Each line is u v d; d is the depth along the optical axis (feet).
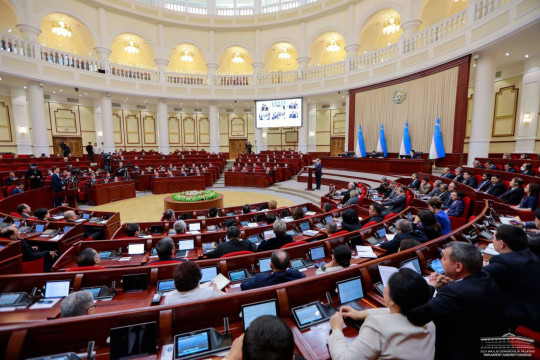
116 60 69.15
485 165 29.86
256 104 61.36
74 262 12.45
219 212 21.11
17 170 36.99
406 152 41.14
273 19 60.75
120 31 55.72
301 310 6.82
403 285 4.66
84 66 49.70
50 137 57.11
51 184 31.50
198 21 61.62
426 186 26.73
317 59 70.79
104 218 20.84
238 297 6.73
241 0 68.64
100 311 8.07
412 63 39.55
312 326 6.59
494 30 27.53
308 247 11.57
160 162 53.01
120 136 67.87
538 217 10.47
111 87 52.44
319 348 5.90
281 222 12.51
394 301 4.73
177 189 43.16
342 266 8.93
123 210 31.99
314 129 72.23
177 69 75.31
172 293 7.39
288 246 11.40
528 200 17.13
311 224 16.74
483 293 5.35
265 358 3.11
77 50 61.57
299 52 59.98
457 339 5.49
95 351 5.83
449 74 34.71
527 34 25.99
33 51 42.24
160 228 16.85
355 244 12.81
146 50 64.85
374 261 8.60
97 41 52.80
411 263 9.21
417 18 41.65
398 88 42.60
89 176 38.58
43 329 5.62
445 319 5.51
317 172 38.34
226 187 47.11
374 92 46.62
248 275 9.86
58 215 21.02
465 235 11.69
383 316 4.76
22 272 13.03
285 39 61.31
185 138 76.02
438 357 5.94
